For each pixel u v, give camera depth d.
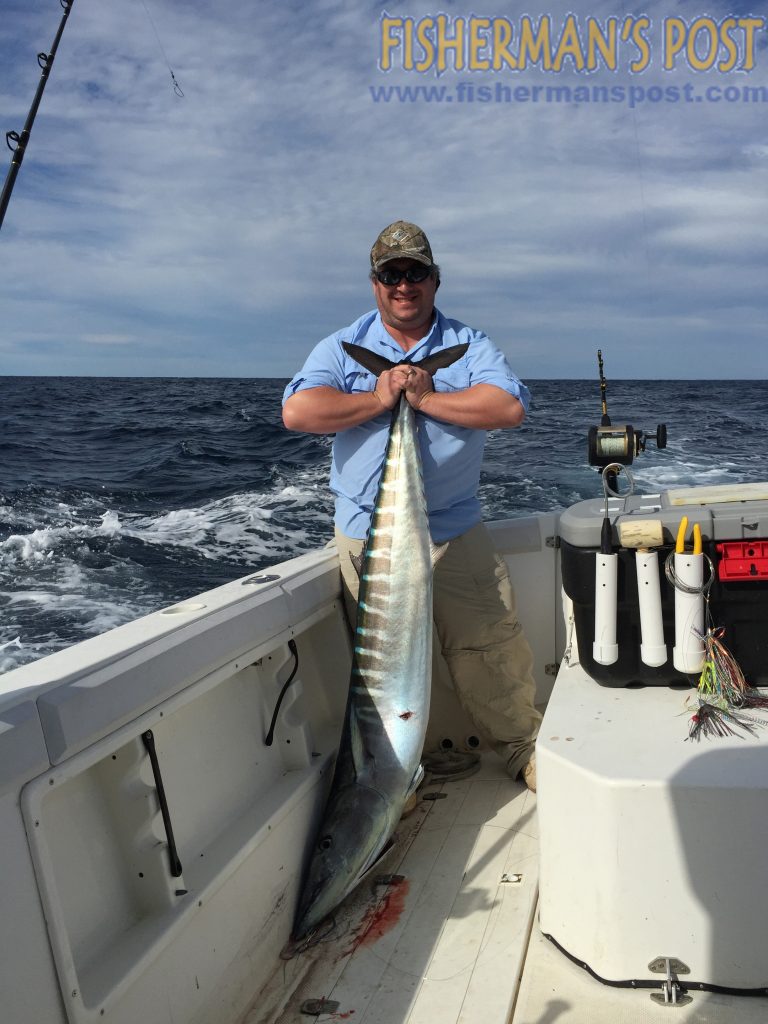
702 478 12.83
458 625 3.05
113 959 1.77
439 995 2.08
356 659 2.64
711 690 2.33
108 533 10.46
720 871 1.92
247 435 22.58
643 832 1.94
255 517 11.49
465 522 3.04
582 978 2.06
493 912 2.39
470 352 3.01
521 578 3.59
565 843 2.07
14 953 1.47
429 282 2.88
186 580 8.56
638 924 1.98
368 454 2.91
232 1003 2.08
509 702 3.13
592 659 2.48
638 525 2.34
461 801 3.06
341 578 3.08
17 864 1.50
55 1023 1.54
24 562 9.16
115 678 1.79
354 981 2.17
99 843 1.88
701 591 2.31
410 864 2.67
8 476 15.53
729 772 1.94
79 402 39.91
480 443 3.01
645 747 2.09
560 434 20.61
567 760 2.04
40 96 2.54
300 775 2.61
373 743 2.57
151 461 17.77
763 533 2.32
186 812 2.16
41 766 1.56
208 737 2.31
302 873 2.51
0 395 48.41
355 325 3.08
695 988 1.98
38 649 6.64
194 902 1.94
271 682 2.61
